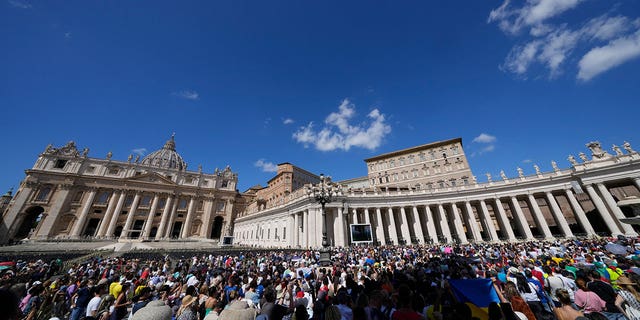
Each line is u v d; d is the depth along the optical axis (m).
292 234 45.78
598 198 34.94
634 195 37.91
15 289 6.34
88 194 67.00
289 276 11.55
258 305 8.19
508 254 18.53
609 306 5.55
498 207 42.25
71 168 67.06
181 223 78.75
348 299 6.37
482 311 6.43
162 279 12.33
